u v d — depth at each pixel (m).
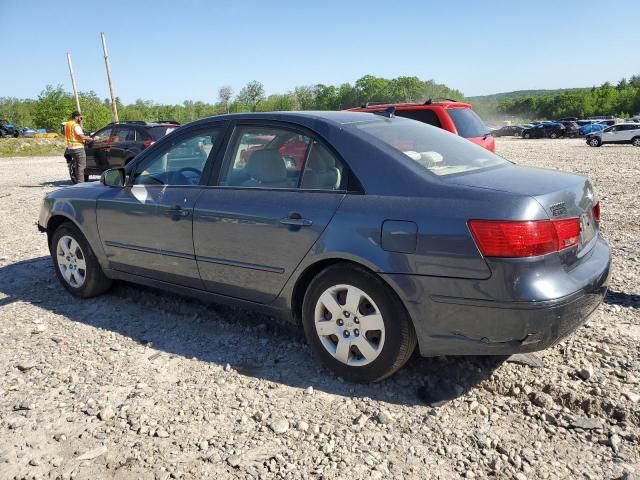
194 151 4.16
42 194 13.10
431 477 2.55
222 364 3.69
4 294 5.29
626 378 3.26
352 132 3.44
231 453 2.76
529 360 3.50
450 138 3.96
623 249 6.07
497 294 2.79
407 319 3.10
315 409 3.13
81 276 5.02
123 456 2.76
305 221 3.35
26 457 2.78
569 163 19.38
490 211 2.81
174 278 4.23
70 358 3.84
